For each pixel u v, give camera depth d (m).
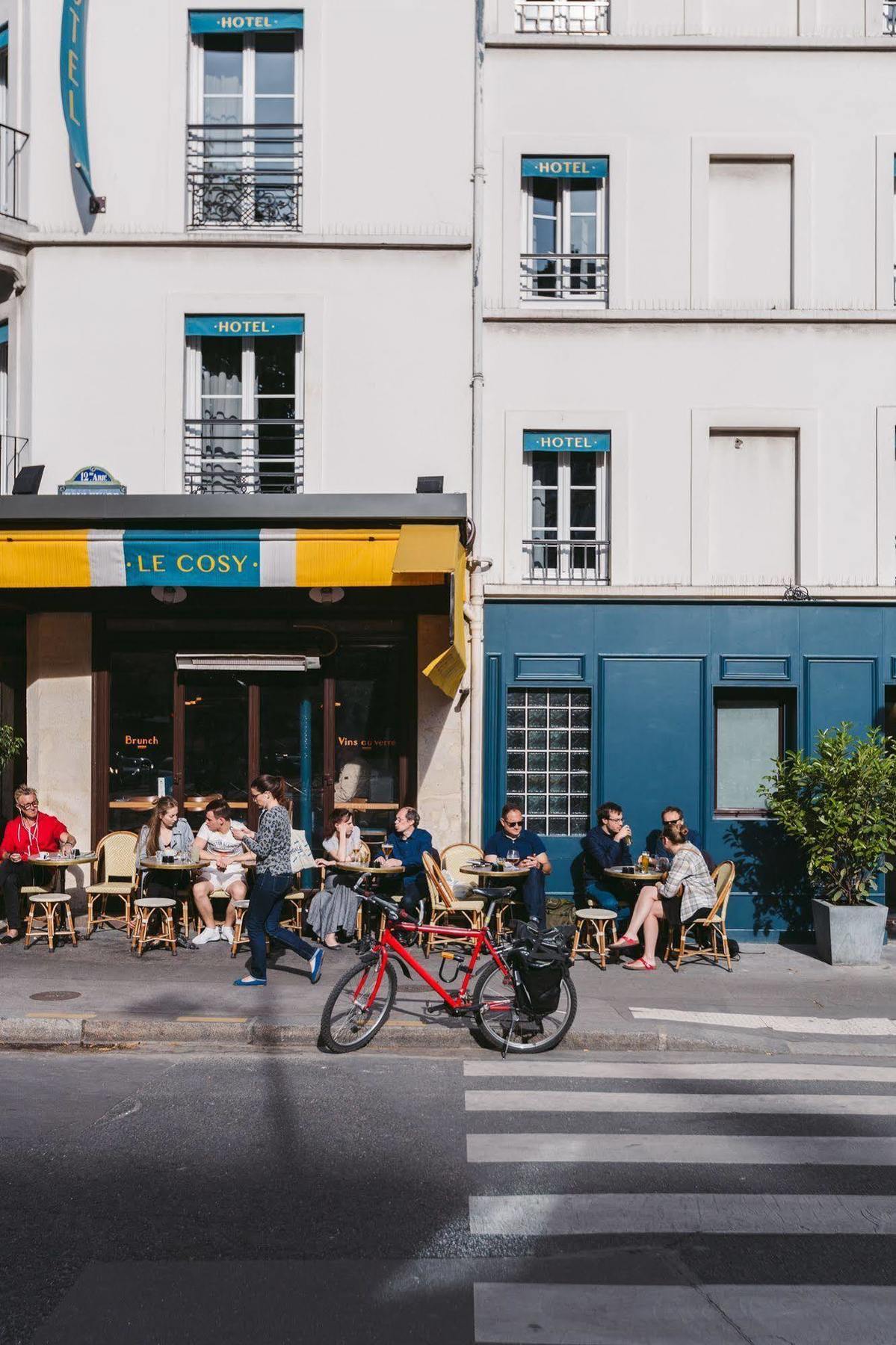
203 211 11.49
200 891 10.20
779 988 9.30
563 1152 5.51
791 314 11.55
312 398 11.39
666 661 11.55
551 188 11.93
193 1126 5.83
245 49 11.64
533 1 11.89
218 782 11.57
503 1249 4.41
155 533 9.98
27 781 11.45
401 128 11.46
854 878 10.41
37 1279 4.10
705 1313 3.92
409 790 11.47
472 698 11.32
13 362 11.63
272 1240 4.46
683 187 11.65
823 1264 4.31
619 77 11.66
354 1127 5.85
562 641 11.55
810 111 11.68
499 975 7.50
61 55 11.13
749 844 11.50
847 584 11.58
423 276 11.45
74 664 11.38
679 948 10.10
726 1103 6.40
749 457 11.76
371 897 7.63
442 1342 3.70
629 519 11.62
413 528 9.98
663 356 11.62
